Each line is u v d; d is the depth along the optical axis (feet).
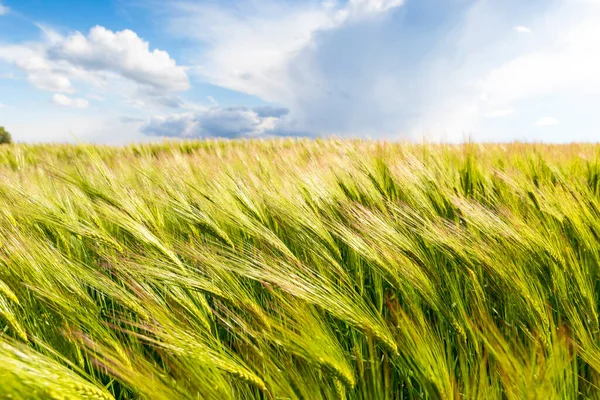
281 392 3.55
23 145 44.11
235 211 7.43
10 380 2.25
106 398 2.75
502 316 6.16
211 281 5.27
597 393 4.16
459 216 8.53
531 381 3.14
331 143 24.64
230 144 43.86
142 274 5.17
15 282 5.08
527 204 8.85
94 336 4.37
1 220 7.10
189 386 3.19
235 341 5.36
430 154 13.94
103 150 41.24
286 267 5.08
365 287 7.41
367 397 3.78
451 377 3.73
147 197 9.30
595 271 6.42
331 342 4.02
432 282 5.50
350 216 7.72
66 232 8.09
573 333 4.59
